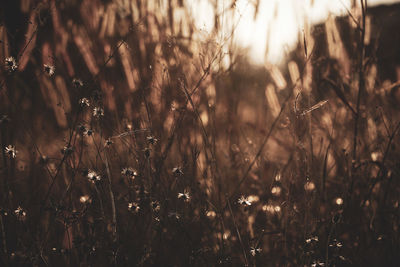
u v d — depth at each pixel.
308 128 0.98
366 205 1.01
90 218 0.94
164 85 0.99
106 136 0.98
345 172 1.01
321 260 0.92
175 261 0.92
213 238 0.96
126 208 0.97
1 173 0.90
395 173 0.97
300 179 0.97
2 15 0.98
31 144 0.99
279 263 0.93
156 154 0.96
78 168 0.90
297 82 0.99
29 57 1.00
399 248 0.94
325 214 0.99
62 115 1.00
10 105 1.00
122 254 0.89
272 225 0.98
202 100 1.04
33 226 0.89
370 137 1.03
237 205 0.98
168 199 0.90
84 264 0.88
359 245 0.95
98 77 1.02
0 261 0.85
